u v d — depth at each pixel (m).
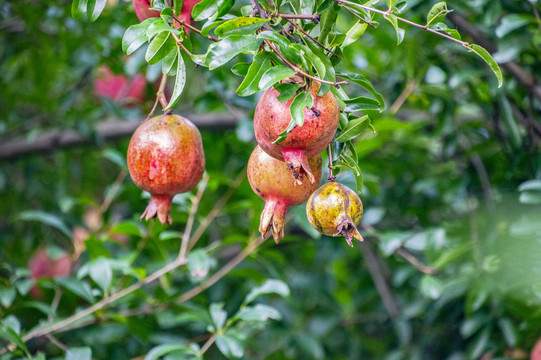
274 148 1.57
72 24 2.55
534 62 2.08
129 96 2.79
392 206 2.68
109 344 2.45
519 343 2.08
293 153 1.57
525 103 2.31
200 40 2.04
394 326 2.52
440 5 1.62
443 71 2.28
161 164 1.63
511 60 2.07
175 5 1.61
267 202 1.62
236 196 2.61
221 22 1.60
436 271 2.08
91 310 1.99
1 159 2.81
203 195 2.61
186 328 2.60
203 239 2.69
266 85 1.54
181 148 1.64
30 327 2.39
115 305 2.08
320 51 1.59
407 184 2.71
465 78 2.10
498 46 1.99
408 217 2.69
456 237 2.30
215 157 2.61
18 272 2.10
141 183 1.64
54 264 2.70
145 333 2.08
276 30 1.60
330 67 1.58
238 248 2.75
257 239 2.15
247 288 2.63
